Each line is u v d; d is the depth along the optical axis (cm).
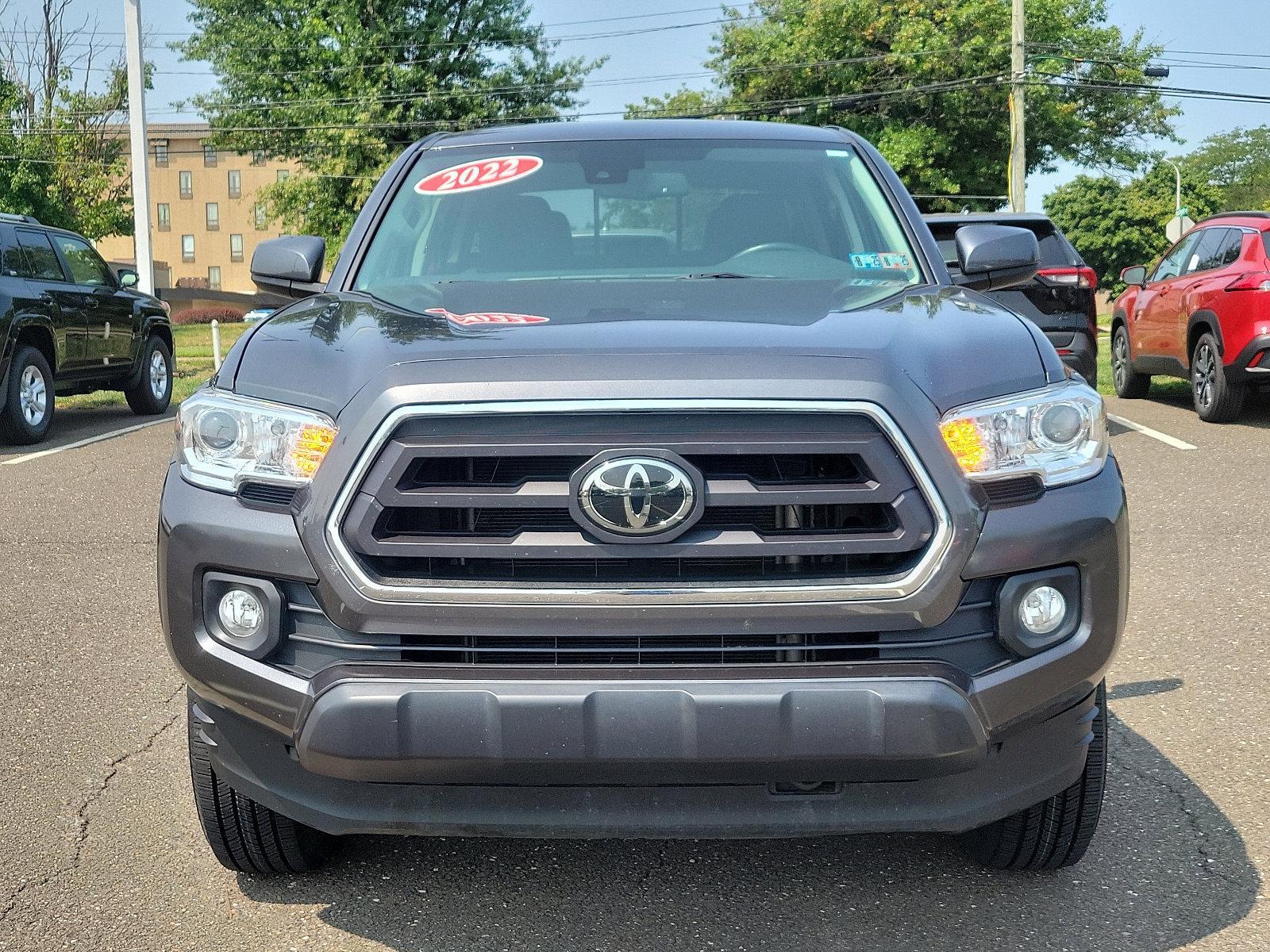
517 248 379
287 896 306
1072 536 256
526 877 315
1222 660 486
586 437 244
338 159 4178
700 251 377
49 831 344
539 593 244
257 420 260
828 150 426
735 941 283
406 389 247
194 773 290
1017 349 275
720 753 238
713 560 247
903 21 4256
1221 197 6856
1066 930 284
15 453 1093
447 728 240
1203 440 1027
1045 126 4488
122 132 4456
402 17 4259
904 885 308
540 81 4425
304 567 249
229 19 4256
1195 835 334
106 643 524
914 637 249
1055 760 266
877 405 245
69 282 1249
